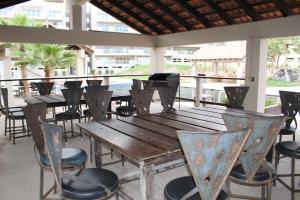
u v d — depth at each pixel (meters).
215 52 12.22
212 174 1.58
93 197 1.82
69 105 4.38
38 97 4.97
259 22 6.48
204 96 7.91
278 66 14.20
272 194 2.74
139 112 3.55
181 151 1.91
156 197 2.71
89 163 3.43
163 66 9.54
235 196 2.44
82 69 12.97
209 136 1.48
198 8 7.23
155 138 2.17
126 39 8.80
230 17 7.07
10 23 8.70
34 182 3.04
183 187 1.83
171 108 3.84
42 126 1.86
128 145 1.99
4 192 2.81
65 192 1.84
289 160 3.66
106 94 3.53
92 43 8.21
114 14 8.91
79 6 7.92
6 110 4.59
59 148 1.74
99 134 2.29
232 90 3.90
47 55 8.62
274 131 1.90
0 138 4.78
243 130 1.52
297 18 5.76
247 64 6.84
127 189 2.88
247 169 1.98
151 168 1.84
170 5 7.52
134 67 20.42
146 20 8.84
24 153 4.00
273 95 8.07
